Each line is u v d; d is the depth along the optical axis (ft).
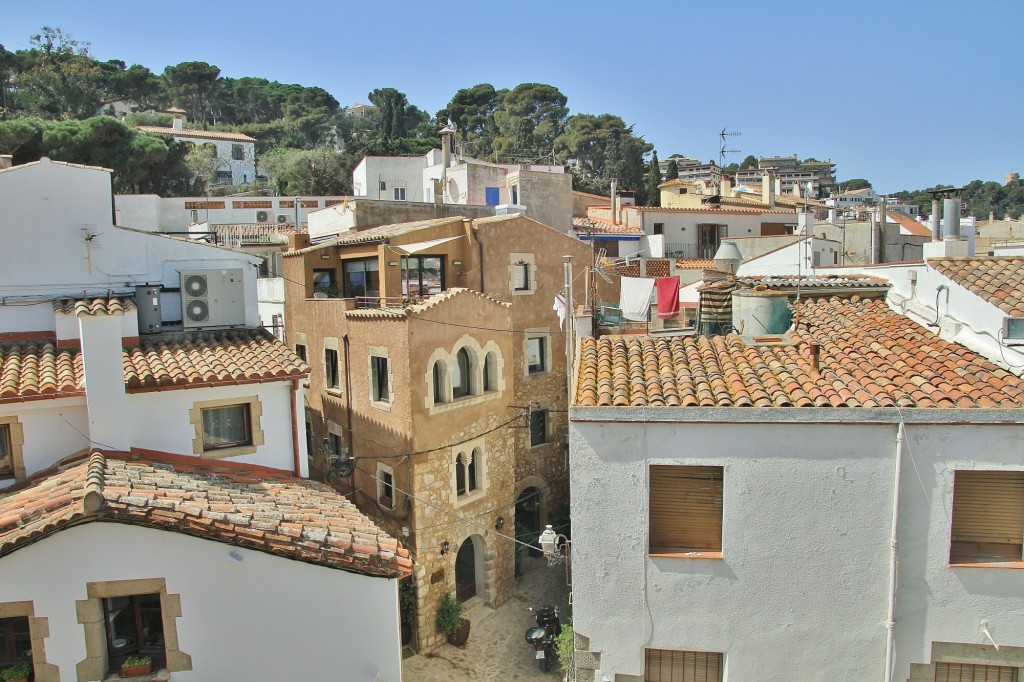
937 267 42.42
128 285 54.08
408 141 259.19
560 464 94.43
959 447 30.99
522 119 314.55
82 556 30.96
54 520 29.96
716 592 32.83
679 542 33.65
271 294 97.86
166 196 188.03
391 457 68.64
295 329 89.20
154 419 45.55
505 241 87.71
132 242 54.08
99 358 40.93
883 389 33.47
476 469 74.64
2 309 48.65
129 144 180.75
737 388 34.30
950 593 31.53
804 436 31.94
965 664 31.96
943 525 31.35
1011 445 30.63
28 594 30.48
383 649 35.04
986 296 38.14
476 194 141.49
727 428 32.32
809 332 42.68
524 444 88.94
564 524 90.43
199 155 223.30
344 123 345.72
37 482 38.60
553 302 93.97
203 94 342.44
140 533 31.60
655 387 35.24
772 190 186.29
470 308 72.59
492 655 66.64
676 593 33.09
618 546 33.32
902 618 31.83
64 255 51.57
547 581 81.71
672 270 123.65
